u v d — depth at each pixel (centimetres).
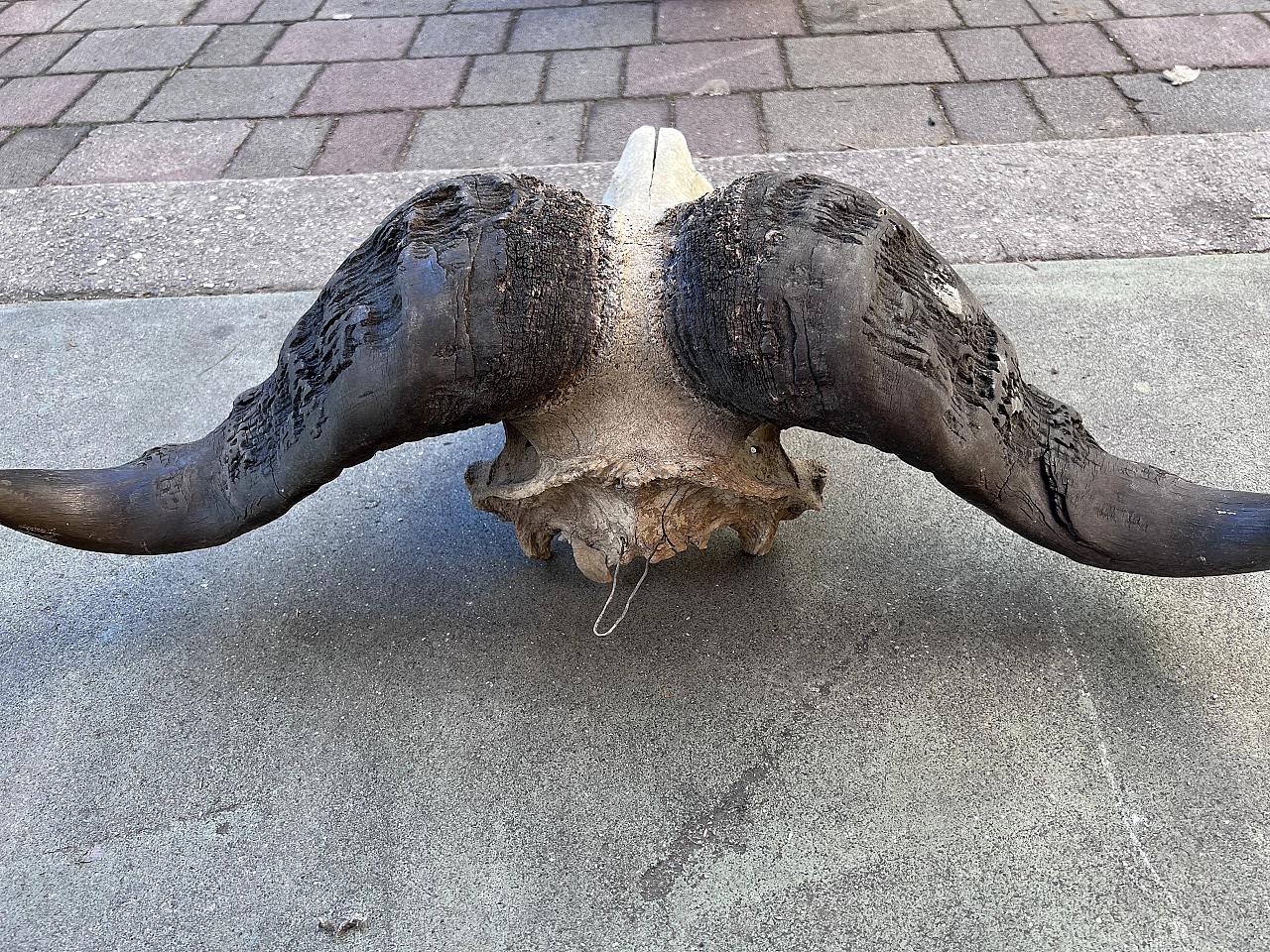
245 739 54
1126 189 96
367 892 48
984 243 91
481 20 145
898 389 37
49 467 74
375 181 107
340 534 67
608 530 48
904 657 56
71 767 54
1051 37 128
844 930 45
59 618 62
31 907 48
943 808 49
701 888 47
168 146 117
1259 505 44
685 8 145
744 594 60
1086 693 53
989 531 63
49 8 156
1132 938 44
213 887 48
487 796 51
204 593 63
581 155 111
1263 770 50
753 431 49
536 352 38
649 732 53
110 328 88
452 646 59
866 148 109
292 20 149
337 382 39
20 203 106
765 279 36
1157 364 75
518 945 45
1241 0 132
